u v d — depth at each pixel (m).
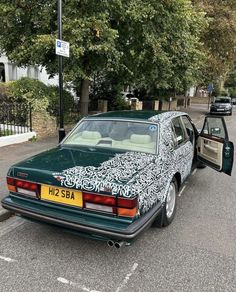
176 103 30.73
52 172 3.53
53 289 3.09
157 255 3.73
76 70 11.09
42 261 3.57
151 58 12.95
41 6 10.84
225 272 3.43
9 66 23.47
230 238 4.19
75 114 13.69
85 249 3.83
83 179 3.35
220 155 5.65
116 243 3.19
